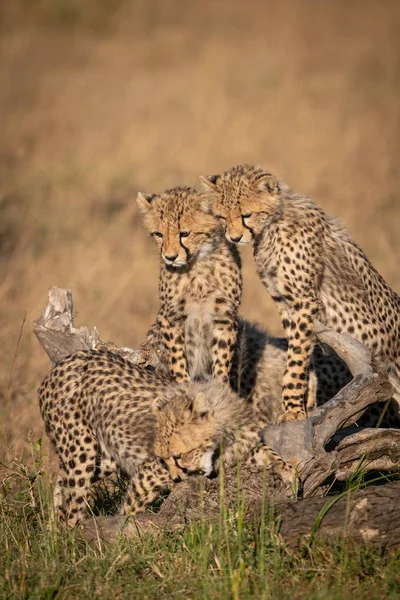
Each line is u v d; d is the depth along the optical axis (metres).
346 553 7.21
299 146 27.84
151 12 52.66
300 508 7.77
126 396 9.47
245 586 7.05
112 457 9.66
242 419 8.93
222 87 36.53
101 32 50.84
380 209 22.25
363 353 9.40
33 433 11.01
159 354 11.32
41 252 19.61
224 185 10.83
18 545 8.17
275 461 8.36
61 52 45.75
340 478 8.77
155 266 18.98
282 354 11.22
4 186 24.77
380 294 11.38
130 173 26.22
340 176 25.05
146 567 7.59
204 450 8.71
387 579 6.95
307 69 39.25
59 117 32.97
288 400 10.53
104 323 15.27
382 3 52.78
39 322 10.96
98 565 7.65
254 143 28.55
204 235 10.73
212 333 10.98
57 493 9.38
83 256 18.78
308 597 6.78
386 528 7.44
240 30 49.34
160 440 8.72
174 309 10.91
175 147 28.77
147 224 11.06
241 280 11.18
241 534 7.46
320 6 52.31
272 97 34.56
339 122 30.45
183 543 7.71
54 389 9.81
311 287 10.69
